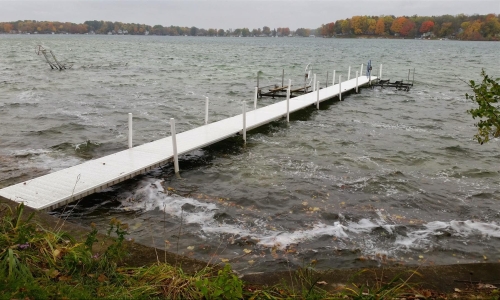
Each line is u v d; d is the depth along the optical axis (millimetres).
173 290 4898
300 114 21609
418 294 4879
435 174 12727
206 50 99500
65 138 16172
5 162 13148
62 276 4992
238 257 7738
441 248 8320
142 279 5094
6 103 23031
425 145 16141
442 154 14961
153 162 12031
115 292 4688
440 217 9781
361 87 32188
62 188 10078
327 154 14516
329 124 19453
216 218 9422
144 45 123250
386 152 14984
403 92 30422
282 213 9734
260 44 154625
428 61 66688
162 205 10109
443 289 5070
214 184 11578
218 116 21516
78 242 5879
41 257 5352
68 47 97875
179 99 26297
